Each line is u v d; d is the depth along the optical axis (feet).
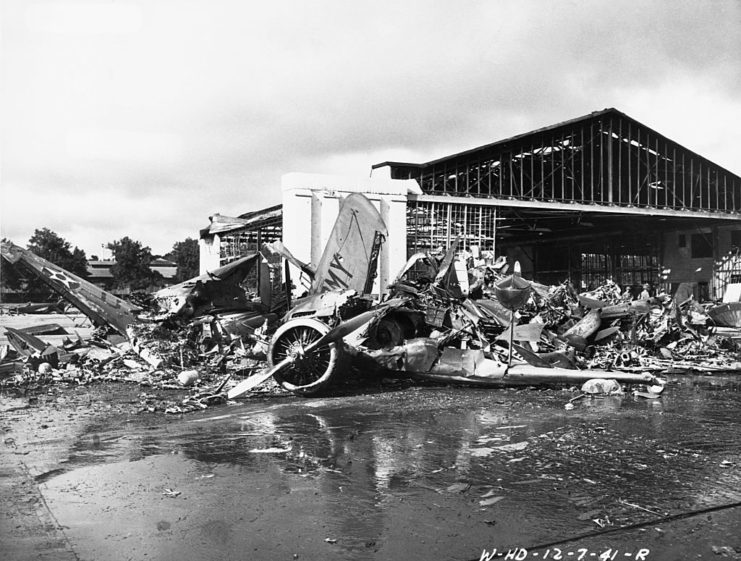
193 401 28.25
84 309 43.45
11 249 42.63
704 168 115.24
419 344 34.14
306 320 29.76
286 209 64.95
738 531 12.67
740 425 23.34
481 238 88.17
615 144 107.86
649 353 49.65
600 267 147.95
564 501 14.44
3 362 41.22
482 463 17.76
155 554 11.44
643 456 18.62
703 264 126.21
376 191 68.44
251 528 12.69
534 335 37.40
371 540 12.10
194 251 299.79
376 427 22.90
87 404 27.89
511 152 94.12
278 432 21.99
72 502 14.28
